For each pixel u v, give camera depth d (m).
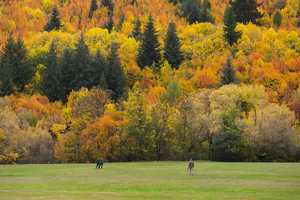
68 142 70.94
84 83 123.88
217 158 68.81
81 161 71.94
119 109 85.94
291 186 23.91
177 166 48.91
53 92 123.25
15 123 75.56
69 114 94.75
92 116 79.19
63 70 127.75
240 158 67.88
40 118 99.06
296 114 89.75
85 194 21.05
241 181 27.30
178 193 21.48
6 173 37.47
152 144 71.88
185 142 71.62
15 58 128.50
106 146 68.69
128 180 29.28
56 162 73.25
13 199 18.52
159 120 73.81
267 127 65.94
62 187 24.70
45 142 74.69
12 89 116.75
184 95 107.25
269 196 19.69
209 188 23.50
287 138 65.25
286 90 106.62
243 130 68.06
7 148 69.12
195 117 72.62
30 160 71.69
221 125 68.19
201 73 127.94
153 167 46.56
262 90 85.81
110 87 124.31
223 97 80.44
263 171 36.69
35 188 24.17
